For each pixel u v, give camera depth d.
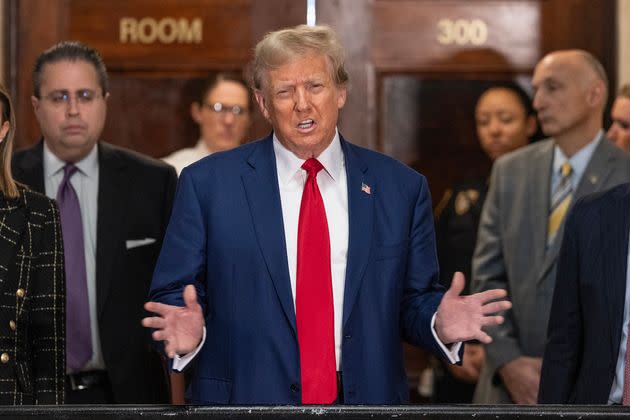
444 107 7.89
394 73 7.89
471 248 7.20
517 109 7.69
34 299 4.61
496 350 6.18
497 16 7.88
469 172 7.88
